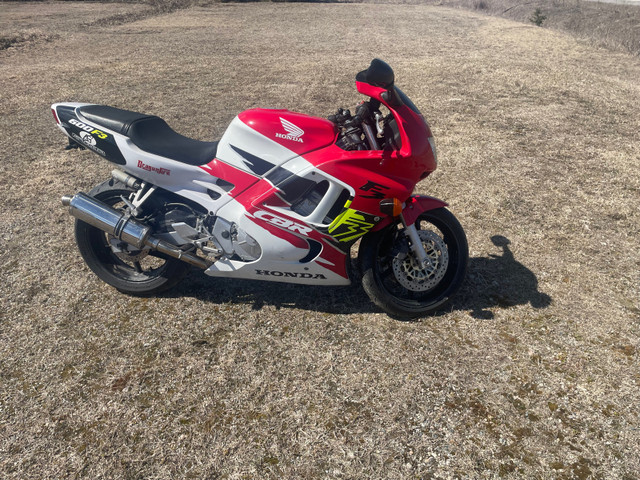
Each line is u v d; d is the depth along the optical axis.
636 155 5.79
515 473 2.29
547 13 27.25
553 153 5.86
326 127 3.03
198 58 11.51
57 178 5.18
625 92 8.39
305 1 29.83
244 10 23.70
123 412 2.62
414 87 8.77
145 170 3.16
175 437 2.48
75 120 3.29
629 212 4.55
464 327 3.21
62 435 2.49
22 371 2.88
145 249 3.34
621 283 3.61
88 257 3.51
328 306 3.42
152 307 3.41
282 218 3.07
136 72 9.96
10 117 7.08
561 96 8.19
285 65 10.70
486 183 5.12
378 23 19.12
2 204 4.67
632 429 2.49
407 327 3.22
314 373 2.86
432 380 2.80
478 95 8.28
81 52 12.42
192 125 6.72
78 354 3.01
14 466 2.34
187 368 2.90
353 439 2.46
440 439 2.46
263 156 3.04
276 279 3.30
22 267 3.81
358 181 2.96
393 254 3.24
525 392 2.72
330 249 3.15
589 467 2.31
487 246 4.07
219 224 3.20
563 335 3.13
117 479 2.28
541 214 4.55
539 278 3.68
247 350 3.03
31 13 21.22
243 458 2.37
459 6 31.39
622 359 2.93
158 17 20.52
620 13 24.47
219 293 3.56
